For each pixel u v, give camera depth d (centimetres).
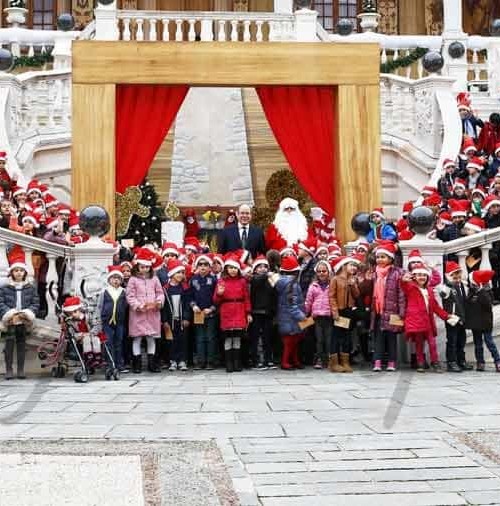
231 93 1995
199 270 1055
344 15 3266
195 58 1357
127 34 1819
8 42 2028
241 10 3253
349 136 1385
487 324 995
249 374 1004
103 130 1349
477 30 3303
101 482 484
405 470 515
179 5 3241
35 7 3200
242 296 1034
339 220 1399
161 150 1917
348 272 1027
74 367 1049
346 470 516
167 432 631
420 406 740
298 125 1441
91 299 1052
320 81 1378
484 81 2184
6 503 444
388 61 2102
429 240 1079
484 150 1627
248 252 1176
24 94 1673
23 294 974
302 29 1925
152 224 1630
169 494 462
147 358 1073
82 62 1345
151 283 1023
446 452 559
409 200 1706
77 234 1194
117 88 1390
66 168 1694
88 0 3198
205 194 1883
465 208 1244
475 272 1002
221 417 693
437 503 448
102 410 734
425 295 999
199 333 1066
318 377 966
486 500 453
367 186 1389
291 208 1414
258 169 1927
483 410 715
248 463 535
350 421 670
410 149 1698
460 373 991
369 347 1109
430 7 3303
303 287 1123
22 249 1050
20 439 606
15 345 1028
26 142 1638
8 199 1273
